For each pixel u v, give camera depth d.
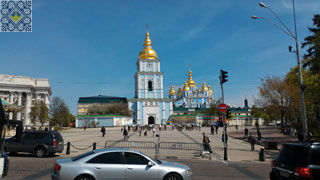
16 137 8.78
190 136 40.97
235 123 102.50
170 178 8.80
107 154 8.74
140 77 93.69
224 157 17.88
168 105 93.25
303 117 20.33
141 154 9.03
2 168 8.51
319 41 29.55
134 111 92.19
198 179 10.93
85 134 47.09
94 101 127.25
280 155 8.28
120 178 8.45
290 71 49.22
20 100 89.00
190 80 138.00
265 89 45.22
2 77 87.69
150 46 98.38
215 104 98.81
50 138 17.70
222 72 18.91
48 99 100.56
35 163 14.66
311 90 37.44
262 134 45.59
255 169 14.10
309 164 7.25
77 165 8.30
